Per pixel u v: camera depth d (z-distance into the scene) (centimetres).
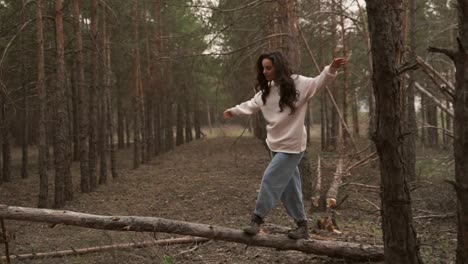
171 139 2703
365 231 689
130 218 500
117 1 1546
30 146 2923
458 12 344
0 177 1736
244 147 2631
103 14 1536
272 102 458
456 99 349
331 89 1981
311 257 527
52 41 1534
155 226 494
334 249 495
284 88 440
